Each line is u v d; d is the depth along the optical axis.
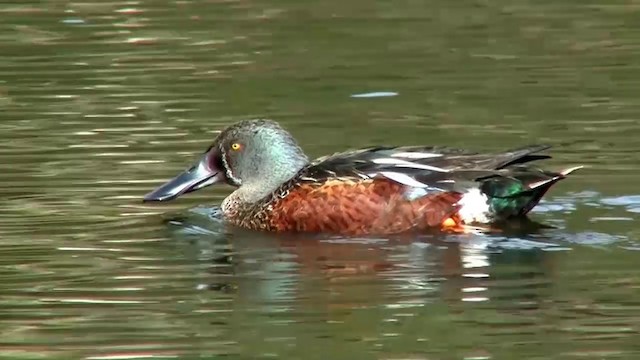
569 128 18.03
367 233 14.68
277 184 15.60
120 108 19.33
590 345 11.50
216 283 13.11
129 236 14.61
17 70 21.45
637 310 12.19
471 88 20.14
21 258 13.83
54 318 12.24
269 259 13.87
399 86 20.33
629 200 15.30
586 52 21.92
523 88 20.00
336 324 12.02
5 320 12.21
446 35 23.27
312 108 19.34
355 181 14.78
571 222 14.66
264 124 15.78
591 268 13.27
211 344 11.62
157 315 12.30
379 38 23.12
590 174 16.20
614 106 18.97
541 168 16.30
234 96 19.94
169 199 15.67
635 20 23.88
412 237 14.48
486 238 14.30
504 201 14.55
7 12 25.19
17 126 18.47
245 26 24.06
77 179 16.30
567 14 24.52
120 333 11.88
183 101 19.69
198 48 22.64
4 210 15.25
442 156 14.91
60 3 25.88
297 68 21.42
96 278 13.23
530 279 13.01
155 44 22.95
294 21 24.38
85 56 22.20
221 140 15.86
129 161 16.94
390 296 12.66
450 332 11.78
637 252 13.72
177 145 17.61
